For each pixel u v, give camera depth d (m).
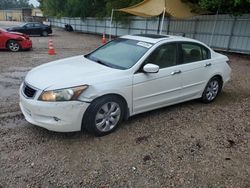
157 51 4.74
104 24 32.78
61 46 17.88
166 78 4.80
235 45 16.19
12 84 7.09
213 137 4.38
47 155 3.61
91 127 4.01
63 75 4.04
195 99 6.18
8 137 4.03
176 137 4.30
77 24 41.34
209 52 5.79
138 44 4.92
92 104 3.93
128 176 3.26
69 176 3.22
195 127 4.72
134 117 5.00
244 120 5.16
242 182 3.26
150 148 3.92
